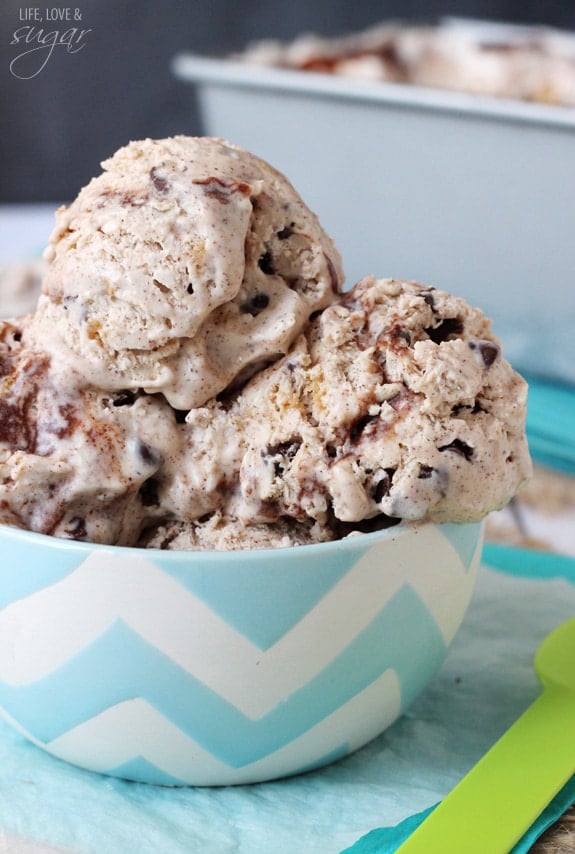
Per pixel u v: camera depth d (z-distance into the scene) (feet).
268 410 1.34
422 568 1.29
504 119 2.35
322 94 2.47
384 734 1.40
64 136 3.32
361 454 1.29
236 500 1.35
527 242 2.45
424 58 2.79
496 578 1.65
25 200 3.39
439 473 1.28
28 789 1.32
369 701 1.31
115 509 1.35
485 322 1.37
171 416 1.36
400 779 1.33
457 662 1.50
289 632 1.24
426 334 1.35
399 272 2.63
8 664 1.29
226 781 1.32
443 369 1.30
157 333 1.32
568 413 2.25
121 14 3.16
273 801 1.31
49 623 1.26
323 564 1.23
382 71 2.78
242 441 1.34
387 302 1.37
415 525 1.28
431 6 3.01
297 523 1.35
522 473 1.35
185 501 1.35
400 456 1.28
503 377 1.34
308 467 1.30
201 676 1.25
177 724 1.27
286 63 2.91
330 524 1.33
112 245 1.33
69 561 1.23
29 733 1.33
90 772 1.34
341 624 1.26
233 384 1.37
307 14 3.09
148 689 1.26
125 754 1.29
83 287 1.33
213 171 1.36
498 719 1.42
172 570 1.22
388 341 1.33
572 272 2.44
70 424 1.34
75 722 1.29
